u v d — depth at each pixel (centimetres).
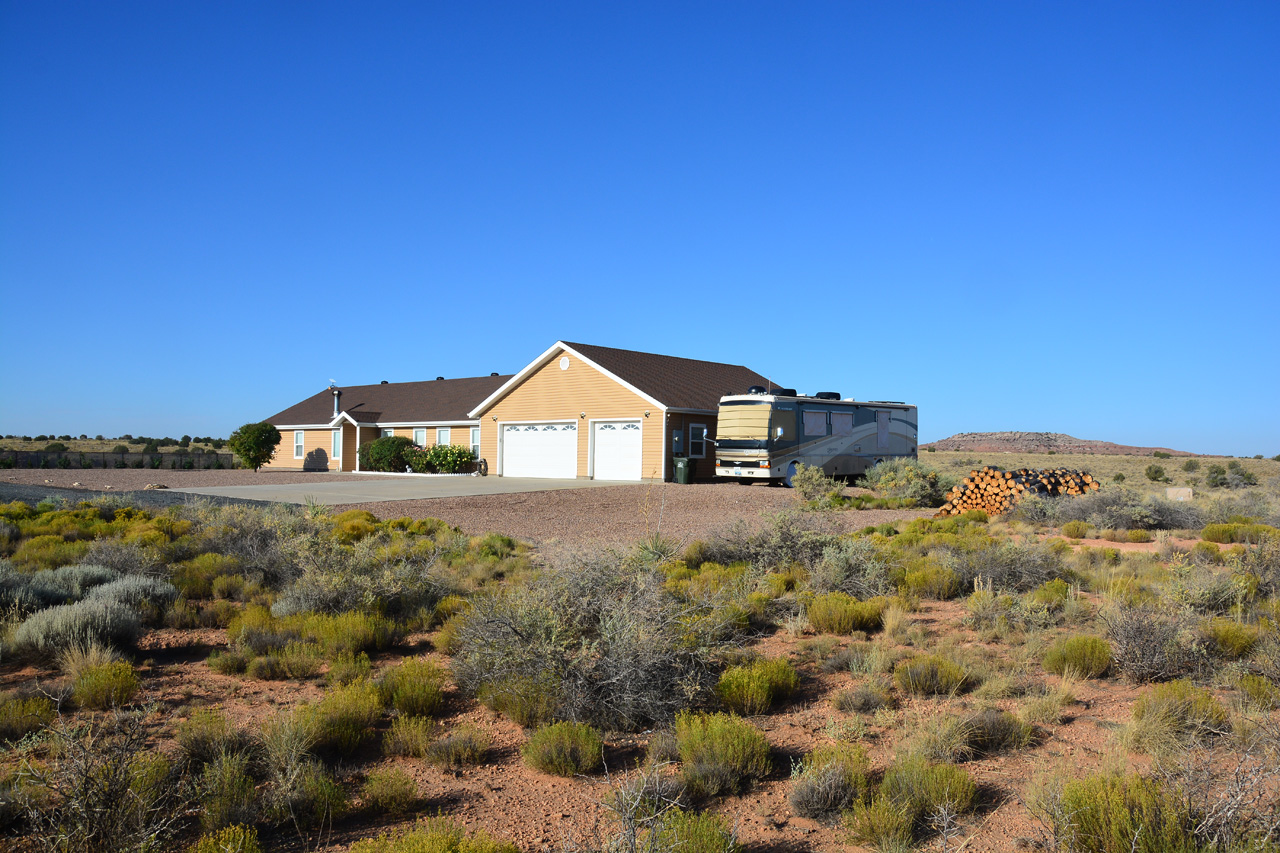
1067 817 376
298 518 1400
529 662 608
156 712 587
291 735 490
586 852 361
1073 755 504
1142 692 634
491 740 554
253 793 433
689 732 511
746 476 2750
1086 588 1038
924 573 1049
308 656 711
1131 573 1088
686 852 365
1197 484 4275
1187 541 1503
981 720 542
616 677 575
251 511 1501
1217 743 498
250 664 697
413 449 3906
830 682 680
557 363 3384
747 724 527
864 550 1085
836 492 2356
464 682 655
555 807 443
